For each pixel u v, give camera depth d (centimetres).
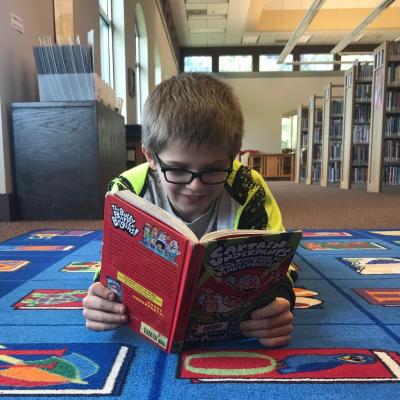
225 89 88
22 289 123
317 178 847
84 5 372
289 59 1242
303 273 144
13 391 67
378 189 576
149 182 98
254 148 1254
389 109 568
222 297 71
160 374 72
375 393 66
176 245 65
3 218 261
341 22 1037
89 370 74
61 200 269
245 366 75
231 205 96
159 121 78
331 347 83
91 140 264
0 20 243
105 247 78
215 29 1119
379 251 181
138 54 725
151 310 74
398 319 100
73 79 264
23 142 262
